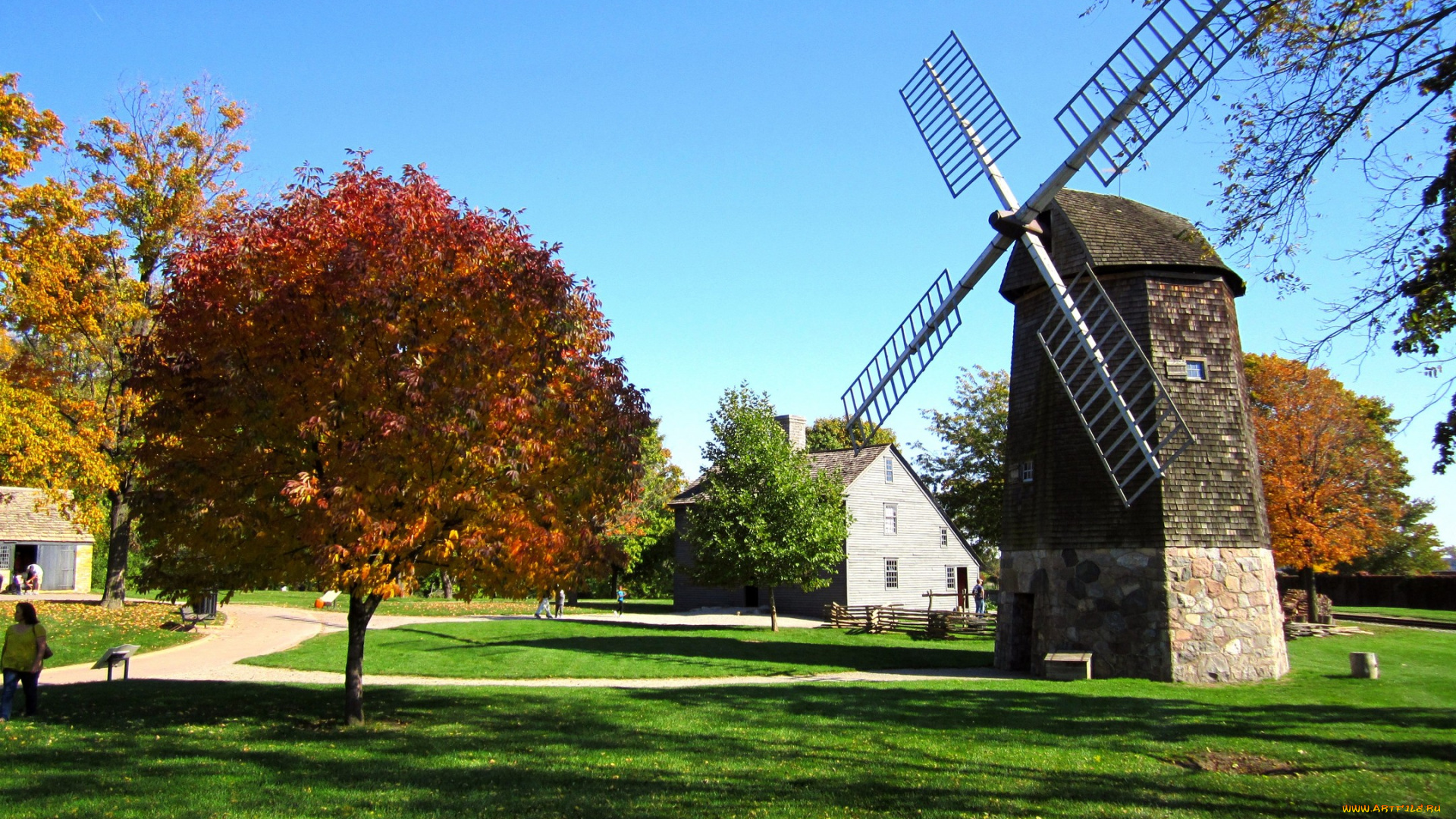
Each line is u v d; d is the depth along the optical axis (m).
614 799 9.13
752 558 33.19
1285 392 36.66
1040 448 23.30
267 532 11.78
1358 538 36.25
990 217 21.83
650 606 52.44
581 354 13.69
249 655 24.05
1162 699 16.69
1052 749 11.78
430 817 8.41
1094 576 21.48
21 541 50.28
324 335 11.63
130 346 13.12
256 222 12.88
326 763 10.51
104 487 29.11
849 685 19.08
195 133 31.59
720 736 12.59
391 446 11.41
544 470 13.02
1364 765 10.94
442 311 12.19
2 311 27.47
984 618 34.56
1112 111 19.55
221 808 8.51
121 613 30.34
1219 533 21.16
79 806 8.43
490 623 34.38
